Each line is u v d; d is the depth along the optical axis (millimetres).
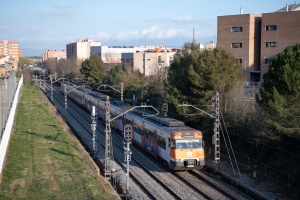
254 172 26875
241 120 31750
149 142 32469
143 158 32688
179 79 39469
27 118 47844
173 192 23000
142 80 63656
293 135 25562
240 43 62375
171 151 27328
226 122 33000
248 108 32062
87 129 47719
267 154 28906
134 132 37000
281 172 25188
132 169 29234
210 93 35562
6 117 31000
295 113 25562
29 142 33562
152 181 25828
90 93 62344
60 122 47625
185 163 27062
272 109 25812
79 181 23016
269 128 27938
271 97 26453
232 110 33250
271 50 59000
